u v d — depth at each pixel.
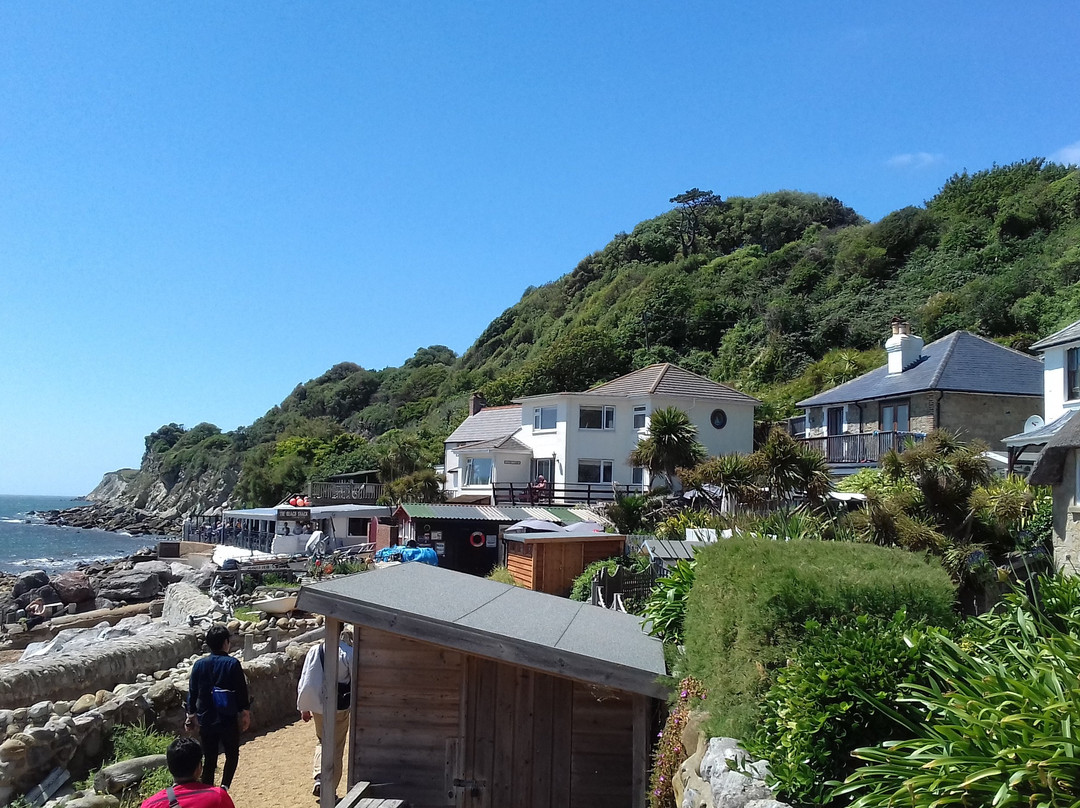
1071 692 3.97
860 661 4.84
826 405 37.53
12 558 65.44
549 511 32.28
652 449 31.38
